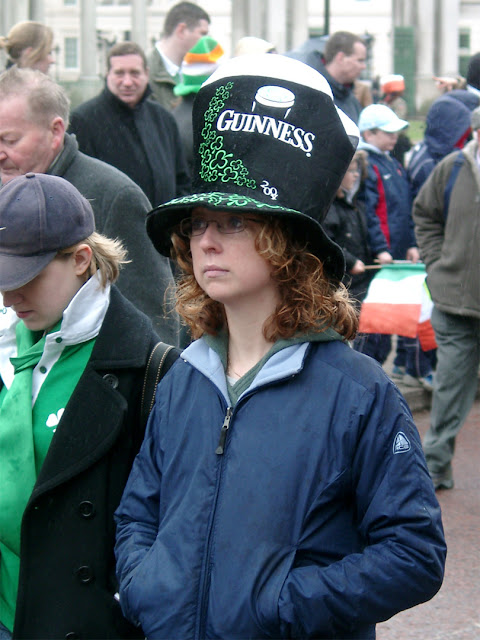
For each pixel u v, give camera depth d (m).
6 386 5.60
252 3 69.31
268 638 4.23
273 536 4.27
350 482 4.36
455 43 84.88
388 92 26.77
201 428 4.56
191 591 4.34
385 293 14.33
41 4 71.94
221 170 4.43
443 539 4.40
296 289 4.50
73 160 7.70
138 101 12.11
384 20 113.81
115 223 7.70
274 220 4.43
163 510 4.64
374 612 4.24
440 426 12.38
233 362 4.73
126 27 115.94
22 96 7.29
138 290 7.78
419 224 12.42
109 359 5.32
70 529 5.23
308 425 4.35
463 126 17.19
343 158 4.52
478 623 9.18
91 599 5.23
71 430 5.22
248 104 4.41
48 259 5.26
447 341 12.23
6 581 5.54
